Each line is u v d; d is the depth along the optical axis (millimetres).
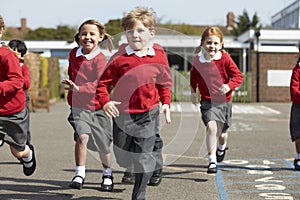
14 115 5328
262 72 24578
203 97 6754
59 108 20188
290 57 24484
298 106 6930
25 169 6090
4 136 5367
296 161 7246
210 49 6641
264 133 12133
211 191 5941
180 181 6488
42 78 21016
